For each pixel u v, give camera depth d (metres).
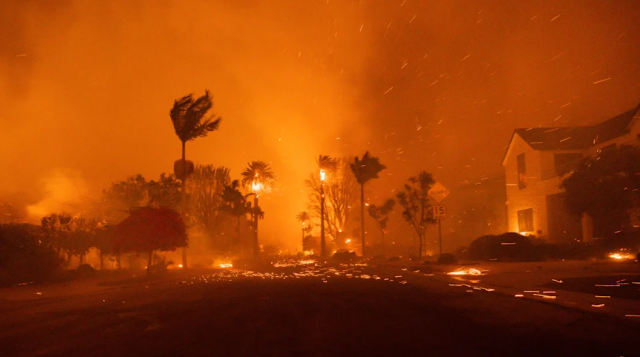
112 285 24.89
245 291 19.22
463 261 32.47
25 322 13.19
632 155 28.86
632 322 10.96
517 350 8.74
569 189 30.72
